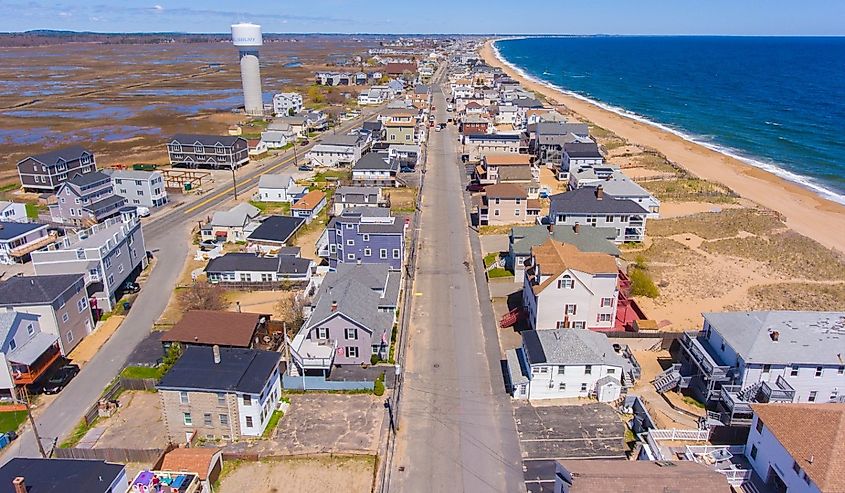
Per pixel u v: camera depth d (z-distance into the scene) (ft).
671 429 148.15
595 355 161.99
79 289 194.18
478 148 442.50
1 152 483.10
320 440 146.92
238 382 145.07
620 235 273.95
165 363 169.68
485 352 185.47
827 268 248.52
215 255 262.67
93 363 183.11
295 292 226.99
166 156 466.29
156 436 150.82
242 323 179.52
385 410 158.51
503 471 136.46
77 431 152.46
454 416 155.74
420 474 135.54
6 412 160.45
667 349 185.68
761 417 129.90
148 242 283.79
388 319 188.14
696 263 254.47
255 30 651.25
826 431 118.52
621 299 202.28
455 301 218.79
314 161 428.97
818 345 152.56
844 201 353.72
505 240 279.69
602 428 150.41
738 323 163.43
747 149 489.67
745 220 305.12
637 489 104.22
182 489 120.37
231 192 366.43
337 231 233.35
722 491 105.09
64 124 605.73
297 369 172.45
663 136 546.67
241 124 603.67
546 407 159.33
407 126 482.69
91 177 314.55
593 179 328.08
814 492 111.75
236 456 140.36
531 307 197.47
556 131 436.35
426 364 178.70
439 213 320.91
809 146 491.31
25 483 112.37
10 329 164.14
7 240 254.68
